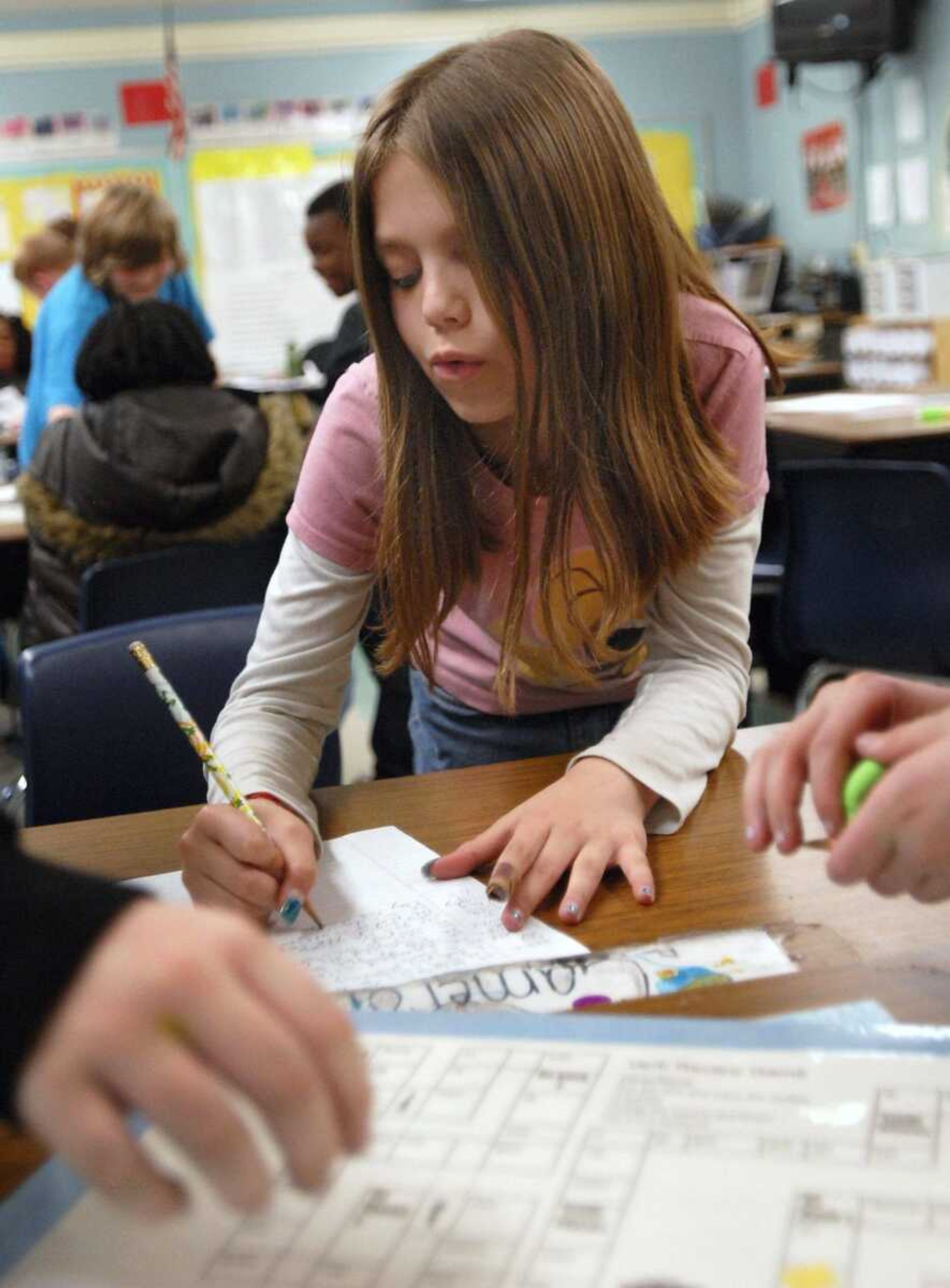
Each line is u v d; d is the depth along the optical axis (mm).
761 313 6387
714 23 7363
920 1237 503
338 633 1268
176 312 2398
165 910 439
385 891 977
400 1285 504
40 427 3502
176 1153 570
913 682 743
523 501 1159
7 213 7145
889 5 5777
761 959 812
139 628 1498
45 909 428
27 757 1429
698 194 7492
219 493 2344
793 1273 491
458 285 1086
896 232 6180
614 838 982
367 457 1250
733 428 1273
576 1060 643
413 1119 605
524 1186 554
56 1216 558
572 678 1379
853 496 2588
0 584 3561
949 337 5207
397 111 1107
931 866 627
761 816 727
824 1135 567
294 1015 426
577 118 1105
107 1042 396
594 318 1115
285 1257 522
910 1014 710
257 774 1120
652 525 1181
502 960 850
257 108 7195
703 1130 579
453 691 1488
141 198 3303
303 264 7375
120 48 7062
